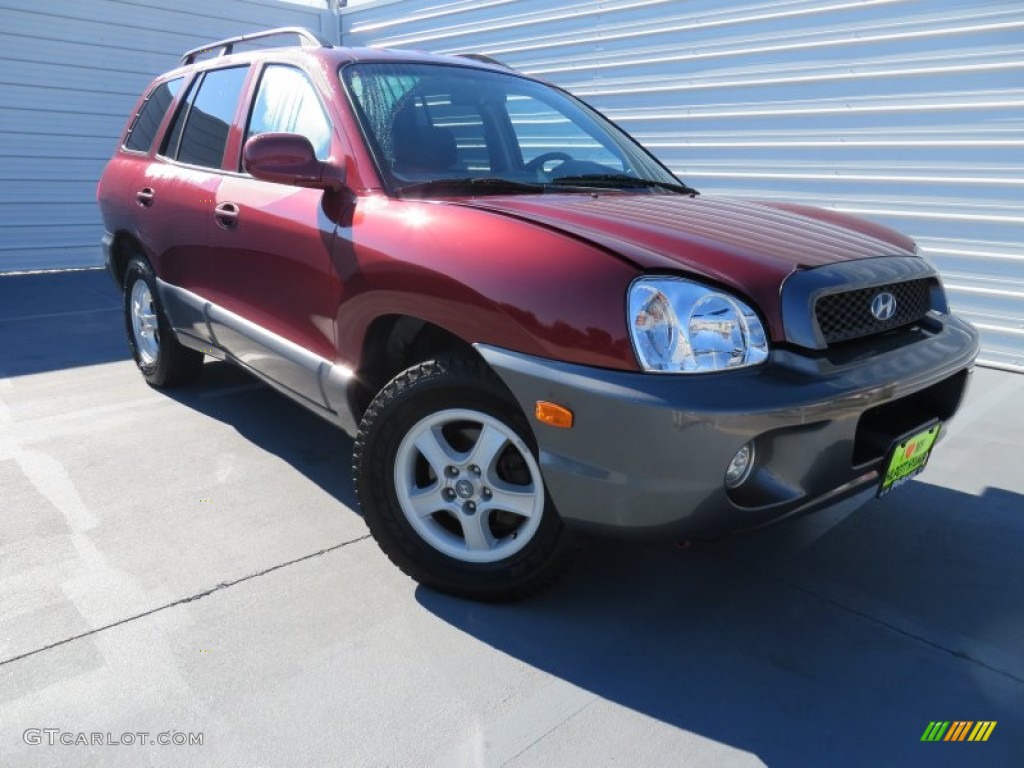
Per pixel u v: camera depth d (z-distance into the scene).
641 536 1.89
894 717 1.88
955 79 4.79
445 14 8.27
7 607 2.21
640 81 6.55
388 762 1.70
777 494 1.88
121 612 2.20
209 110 3.49
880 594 2.40
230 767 1.67
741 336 1.82
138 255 4.03
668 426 1.73
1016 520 2.89
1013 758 1.75
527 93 3.27
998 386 4.56
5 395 4.15
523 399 1.93
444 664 2.02
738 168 6.05
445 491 2.25
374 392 2.52
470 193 2.49
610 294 1.82
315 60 2.84
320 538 2.64
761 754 1.75
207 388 4.27
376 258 2.25
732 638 2.17
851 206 5.46
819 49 5.38
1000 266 4.82
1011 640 2.19
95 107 8.55
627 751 1.75
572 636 2.15
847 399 1.86
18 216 8.27
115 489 2.99
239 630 2.13
